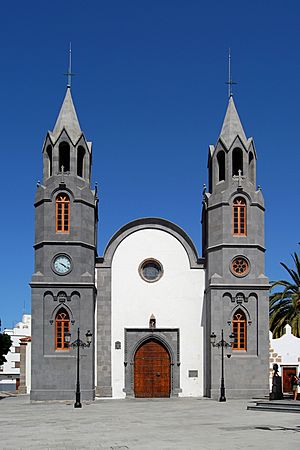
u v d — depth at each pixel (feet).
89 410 145.48
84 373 172.65
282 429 102.63
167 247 190.29
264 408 139.95
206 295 186.39
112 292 187.01
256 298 179.22
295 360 183.32
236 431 100.58
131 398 181.16
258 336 177.47
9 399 191.83
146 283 188.14
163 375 184.96
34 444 87.71
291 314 209.36
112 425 111.75
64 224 178.60
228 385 174.50
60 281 175.63
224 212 181.27
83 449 82.43
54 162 180.04
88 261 179.22
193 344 186.39
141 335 185.68
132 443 87.61
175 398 180.75
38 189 180.34
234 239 180.65
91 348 173.88
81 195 178.91
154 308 187.21
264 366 176.14
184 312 187.62
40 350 172.45
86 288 175.94
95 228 190.80
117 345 184.34
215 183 185.57
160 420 119.96
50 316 174.40
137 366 184.85
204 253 192.54
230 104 190.70
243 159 184.24
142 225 190.29
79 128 184.96
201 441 88.84
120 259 188.55
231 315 177.78
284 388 181.98
